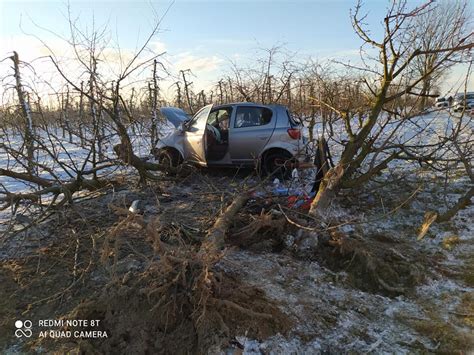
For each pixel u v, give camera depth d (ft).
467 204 19.97
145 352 10.28
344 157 18.80
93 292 12.21
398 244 16.51
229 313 10.65
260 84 40.16
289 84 38.47
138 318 10.85
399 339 10.53
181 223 16.20
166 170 23.88
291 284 13.06
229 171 28.71
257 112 26.04
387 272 13.67
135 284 11.61
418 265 14.07
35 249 15.11
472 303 12.05
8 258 14.47
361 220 18.79
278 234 15.85
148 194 22.22
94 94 19.80
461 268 14.28
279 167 21.52
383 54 17.62
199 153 26.43
